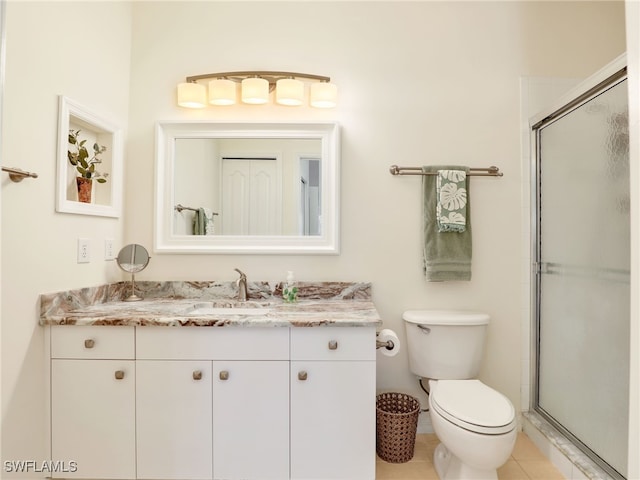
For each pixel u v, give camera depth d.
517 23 2.11
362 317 1.58
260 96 2.02
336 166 2.05
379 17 2.12
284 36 2.12
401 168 2.05
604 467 1.51
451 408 1.48
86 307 1.75
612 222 1.49
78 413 1.54
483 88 2.10
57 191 1.58
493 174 2.04
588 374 1.63
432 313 1.97
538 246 2.03
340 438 1.54
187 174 2.10
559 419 1.84
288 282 1.98
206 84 2.12
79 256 1.73
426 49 2.11
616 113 1.47
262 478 1.55
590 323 1.62
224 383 1.54
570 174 1.77
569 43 2.12
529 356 2.06
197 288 2.06
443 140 2.09
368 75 2.11
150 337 1.54
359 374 1.54
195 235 2.09
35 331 1.50
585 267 1.66
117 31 1.99
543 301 1.99
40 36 1.49
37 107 1.48
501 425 1.38
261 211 2.09
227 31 2.13
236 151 2.10
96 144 1.83
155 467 1.54
